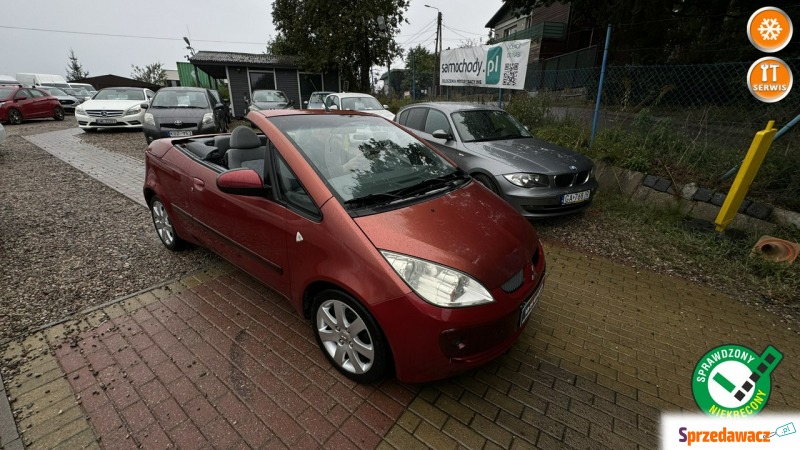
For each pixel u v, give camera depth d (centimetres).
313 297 242
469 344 195
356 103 1138
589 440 197
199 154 340
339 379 230
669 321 299
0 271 348
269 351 252
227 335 267
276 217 240
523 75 698
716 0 922
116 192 588
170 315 288
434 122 560
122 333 267
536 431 201
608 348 266
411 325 189
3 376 227
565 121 717
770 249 396
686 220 475
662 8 931
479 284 197
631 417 212
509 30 2630
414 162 288
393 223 212
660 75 674
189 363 240
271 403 212
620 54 1012
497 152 479
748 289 348
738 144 521
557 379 236
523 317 218
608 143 602
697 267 385
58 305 298
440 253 200
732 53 845
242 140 292
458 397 220
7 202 536
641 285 352
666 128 565
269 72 2133
